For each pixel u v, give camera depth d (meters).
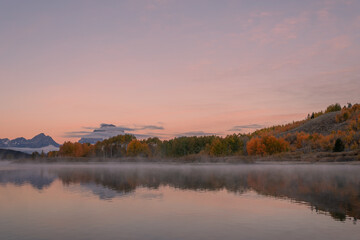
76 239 13.27
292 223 15.66
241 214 17.84
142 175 47.97
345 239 12.95
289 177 42.12
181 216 17.48
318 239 12.95
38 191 28.59
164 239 13.17
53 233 14.21
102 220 16.64
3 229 14.96
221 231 14.30
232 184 33.50
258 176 44.50
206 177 43.03
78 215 17.89
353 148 120.69
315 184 33.00
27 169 74.75
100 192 27.50
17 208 20.14
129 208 19.83
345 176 43.41
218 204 21.02
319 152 122.62
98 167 84.88
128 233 14.11
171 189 29.45
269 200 22.64
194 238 13.27
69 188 30.69
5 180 40.72
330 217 16.95
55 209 19.67
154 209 19.45
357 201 21.98
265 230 14.41
